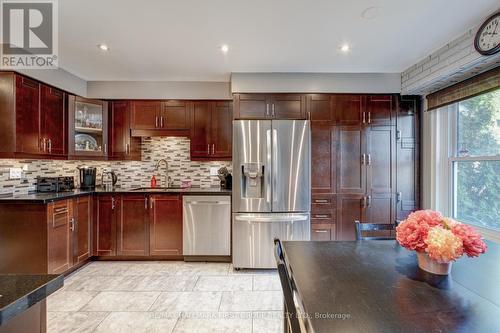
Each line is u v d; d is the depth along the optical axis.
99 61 3.04
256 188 3.18
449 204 2.92
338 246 1.61
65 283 2.79
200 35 2.45
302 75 3.37
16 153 2.65
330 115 3.38
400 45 2.65
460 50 2.45
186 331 1.99
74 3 1.96
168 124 3.74
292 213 3.15
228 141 3.74
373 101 3.40
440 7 2.03
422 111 3.37
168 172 4.07
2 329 0.77
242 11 2.07
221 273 3.06
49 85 3.08
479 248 1.12
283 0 1.94
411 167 3.39
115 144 3.74
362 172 3.38
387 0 1.95
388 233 3.32
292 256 1.43
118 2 1.95
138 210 3.42
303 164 3.16
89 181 3.74
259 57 2.94
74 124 3.39
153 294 2.55
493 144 2.41
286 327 1.40
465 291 1.01
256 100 3.37
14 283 0.82
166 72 3.40
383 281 1.10
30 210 2.63
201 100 3.76
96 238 3.40
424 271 1.20
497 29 2.02
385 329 0.77
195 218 3.37
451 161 2.90
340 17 2.16
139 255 3.42
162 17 2.15
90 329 2.01
